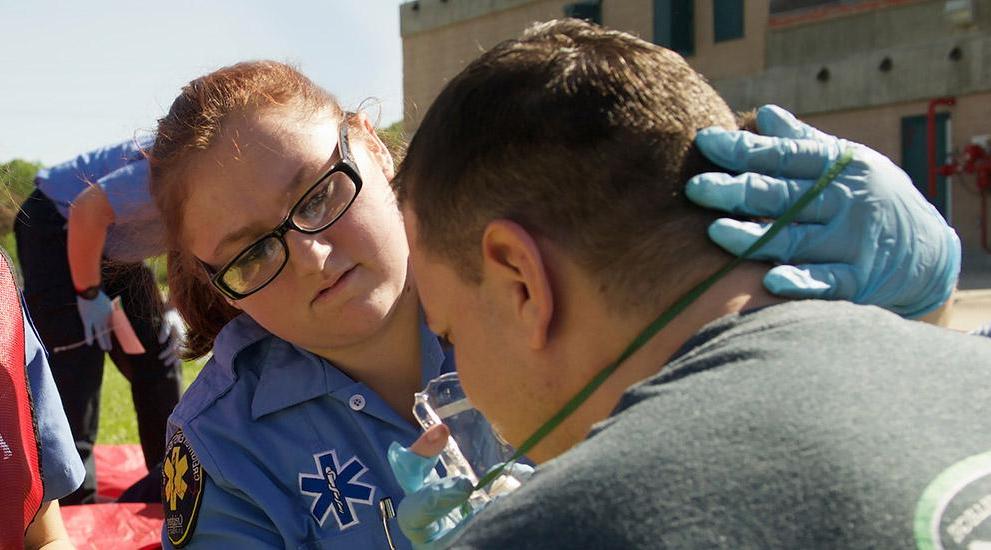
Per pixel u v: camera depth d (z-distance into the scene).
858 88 12.48
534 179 0.95
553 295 0.98
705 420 0.82
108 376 8.05
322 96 1.60
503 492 1.32
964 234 11.60
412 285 1.66
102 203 3.25
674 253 0.94
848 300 1.02
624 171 0.94
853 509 0.75
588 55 0.98
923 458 0.78
